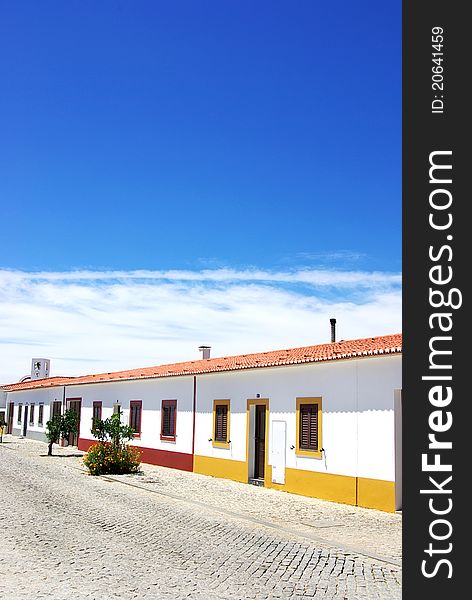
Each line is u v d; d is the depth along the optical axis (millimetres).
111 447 23281
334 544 11141
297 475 17938
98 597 7629
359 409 15992
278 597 7887
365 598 7930
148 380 27922
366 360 15898
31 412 45188
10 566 9055
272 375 19547
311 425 17641
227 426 21750
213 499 16672
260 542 11188
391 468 14922
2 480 19844
